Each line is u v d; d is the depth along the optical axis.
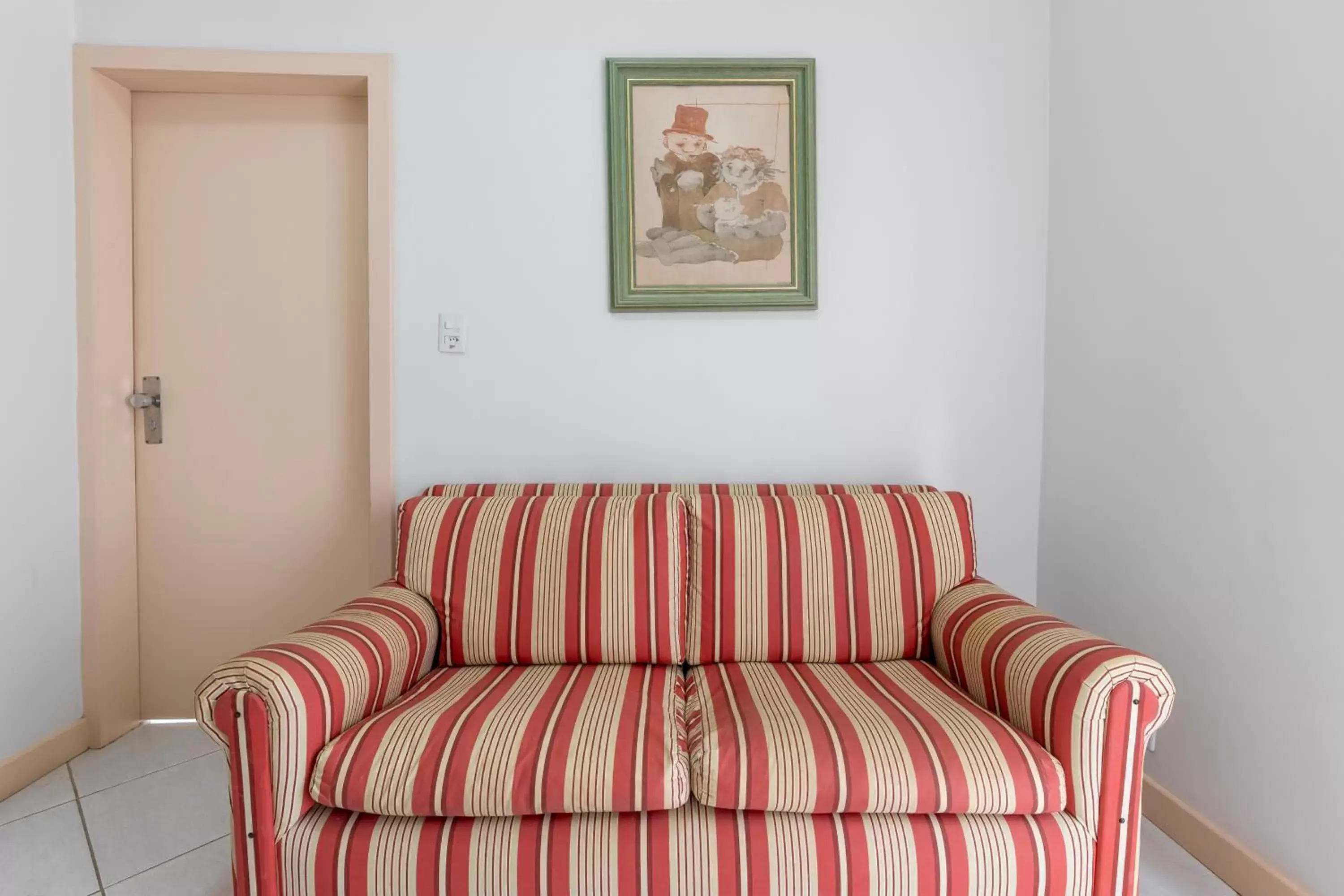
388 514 1.94
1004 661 1.26
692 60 1.92
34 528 1.78
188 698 2.09
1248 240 1.36
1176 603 1.54
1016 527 2.04
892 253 2.00
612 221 1.94
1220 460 1.42
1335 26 1.19
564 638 1.54
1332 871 1.20
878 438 2.02
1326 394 1.21
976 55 1.98
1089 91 1.82
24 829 1.57
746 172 1.95
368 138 1.92
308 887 1.06
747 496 1.71
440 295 1.95
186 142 2.01
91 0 1.86
